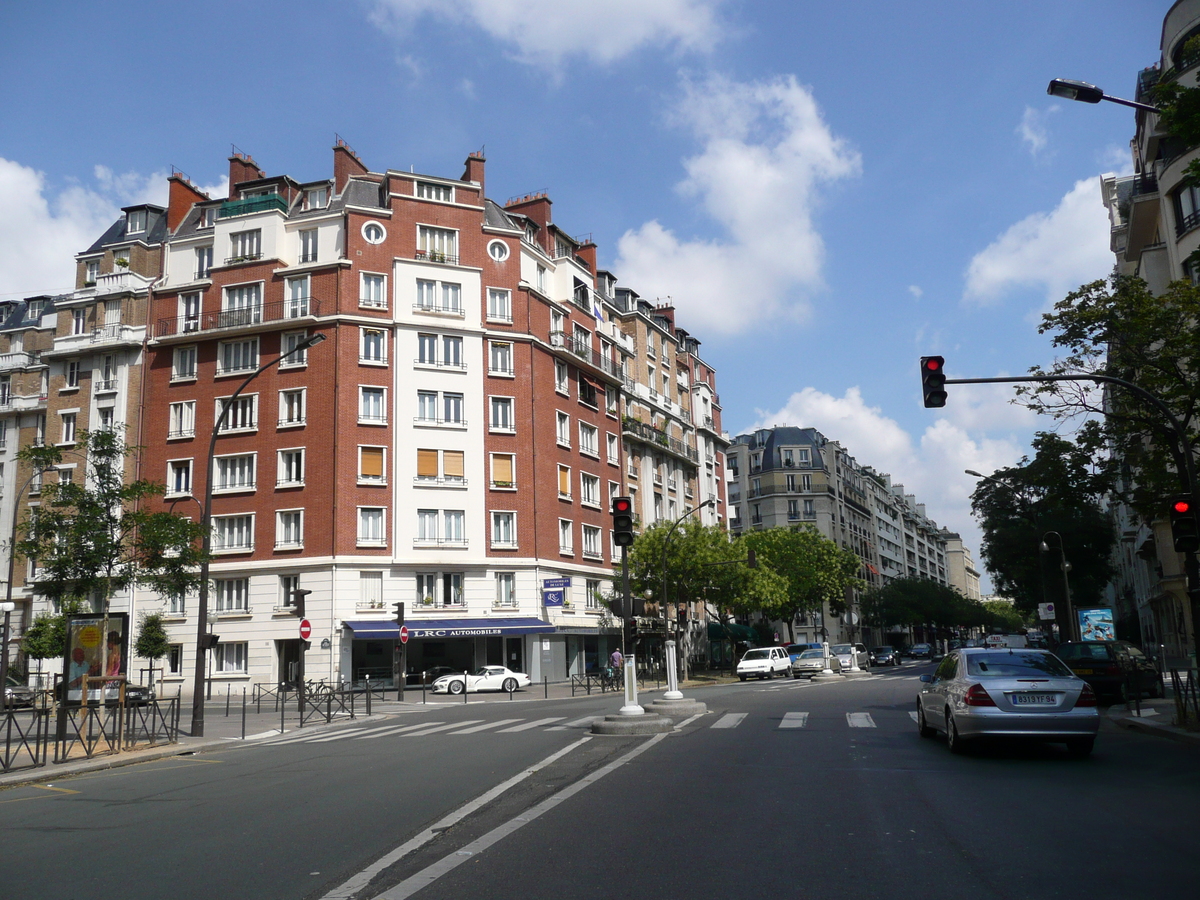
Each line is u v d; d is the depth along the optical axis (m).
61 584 21.11
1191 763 11.32
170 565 21.67
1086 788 9.47
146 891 6.14
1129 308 20.19
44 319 52.59
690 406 67.12
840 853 6.67
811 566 64.19
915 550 145.38
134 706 18.36
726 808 8.53
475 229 45.06
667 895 5.66
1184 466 19.08
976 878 5.94
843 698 25.28
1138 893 5.56
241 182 45.81
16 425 49.56
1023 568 54.81
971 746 13.16
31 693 33.91
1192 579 15.38
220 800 10.20
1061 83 14.17
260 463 40.81
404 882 6.09
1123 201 45.31
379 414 41.44
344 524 39.53
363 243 42.59
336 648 38.34
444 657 41.84
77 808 10.25
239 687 38.91
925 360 16.41
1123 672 20.36
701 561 47.59
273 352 41.88
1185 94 14.34
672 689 21.81
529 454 44.41
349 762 13.55
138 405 43.00
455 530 41.75
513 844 7.16
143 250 45.53
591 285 53.06
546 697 33.31
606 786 10.05
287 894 5.92
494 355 44.59
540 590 43.34
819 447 98.75
